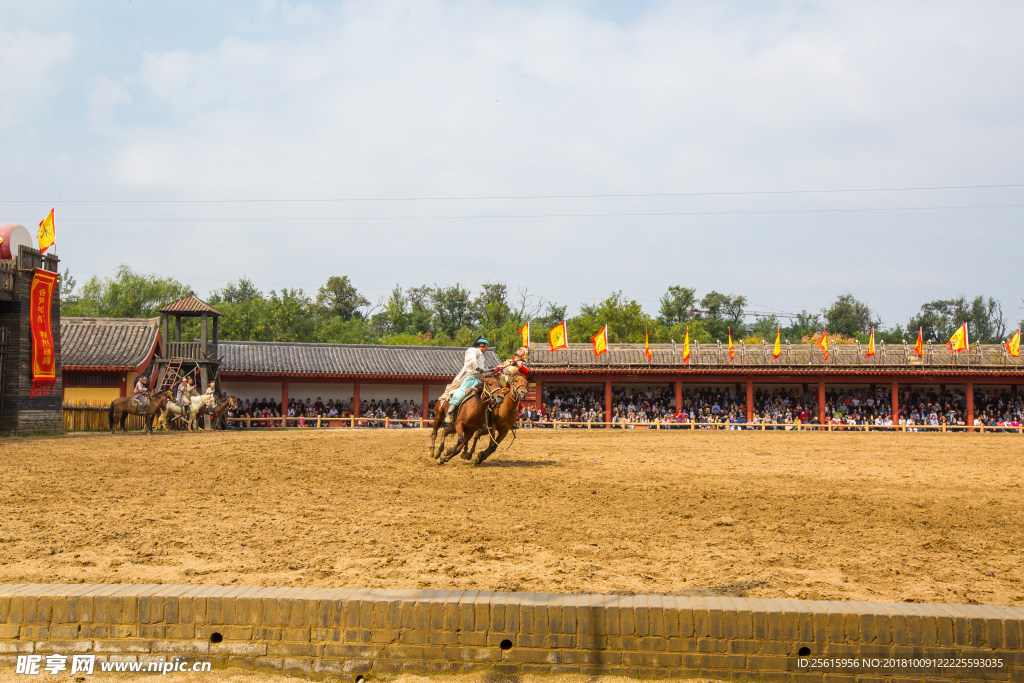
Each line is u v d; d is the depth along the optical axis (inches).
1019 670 217.8
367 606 230.4
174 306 1636.3
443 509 441.1
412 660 228.4
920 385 2167.8
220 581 277.9
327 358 1983.3
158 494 488.1
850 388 2178.9
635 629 225.8
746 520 416.8
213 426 1614.2
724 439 1331.2
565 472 657.6
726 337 4116.6
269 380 1930.4
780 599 237.8
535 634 227.1
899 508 470.9
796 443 1208.8
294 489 521.7
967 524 416.5
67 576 283.7
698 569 302.5
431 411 2010.3
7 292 1161.4
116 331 1744.6
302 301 3191.4
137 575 285.7
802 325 4603.8
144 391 1438.2
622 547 341.7
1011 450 1079.6
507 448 991.6
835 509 462.6
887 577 296.0
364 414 1964.8
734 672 222.4
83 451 834.2
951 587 283.3
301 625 231.3
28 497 468.4
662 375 2042.3
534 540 355.3
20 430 1178.0
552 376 2043.6
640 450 987.9
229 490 511.5
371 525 388.2
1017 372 1975.9
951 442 1291.8
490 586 275.3
